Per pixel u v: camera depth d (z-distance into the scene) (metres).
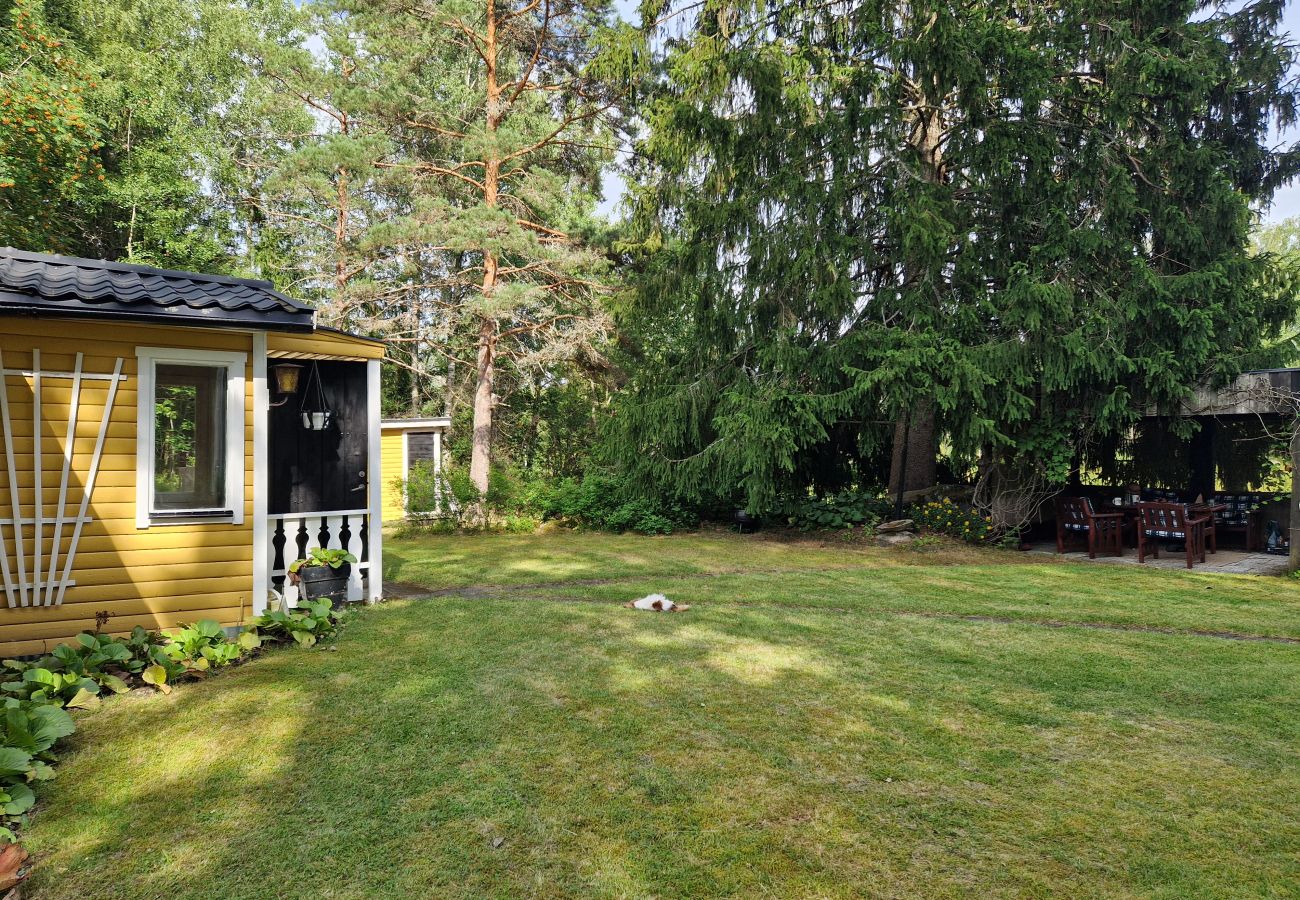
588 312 18.95
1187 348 10.69
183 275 6.23
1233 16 12.77
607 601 8.12
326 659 5.70
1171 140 11.48
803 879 2.87
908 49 11.34
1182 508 10.26
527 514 17.11
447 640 6.26
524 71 19.67
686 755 3.94
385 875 2.89
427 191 18.70
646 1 13.94
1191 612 7.36
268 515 7.11
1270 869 2.92
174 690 4.97
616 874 2.90
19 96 14.06
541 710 4.59
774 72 12.02
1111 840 3.13
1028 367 11.34
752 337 13.40
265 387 6.48
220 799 3.48
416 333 18.81
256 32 25.41
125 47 19.98
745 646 6.09
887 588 8.76
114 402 5.83
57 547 5.61
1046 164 11.44
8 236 15.05
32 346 5.51
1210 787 3.60
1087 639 6.34
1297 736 4.21
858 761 3.88
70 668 4.90
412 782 3.64
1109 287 11.65
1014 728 4.32
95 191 18.73
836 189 11.96
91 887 2.82
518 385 22.73
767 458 12.22
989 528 12.36
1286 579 9.25
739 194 13.06
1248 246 12.87
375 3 17.25
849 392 11.81
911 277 12.50
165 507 6.11
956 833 3.19
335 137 16.98
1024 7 12.41
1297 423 9.66
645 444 14.34
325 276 20.31
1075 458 14.14
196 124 23.86
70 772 3.76
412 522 17.02
